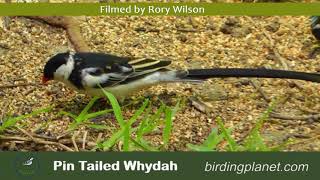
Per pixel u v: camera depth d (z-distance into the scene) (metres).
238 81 1.64
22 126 1.54
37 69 1.64
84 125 1.55
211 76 1.57
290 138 1.54
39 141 1.51
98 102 1.59
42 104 1.59
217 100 1.60
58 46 1.68
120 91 1.56
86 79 1.55
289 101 1.60
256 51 1.68
